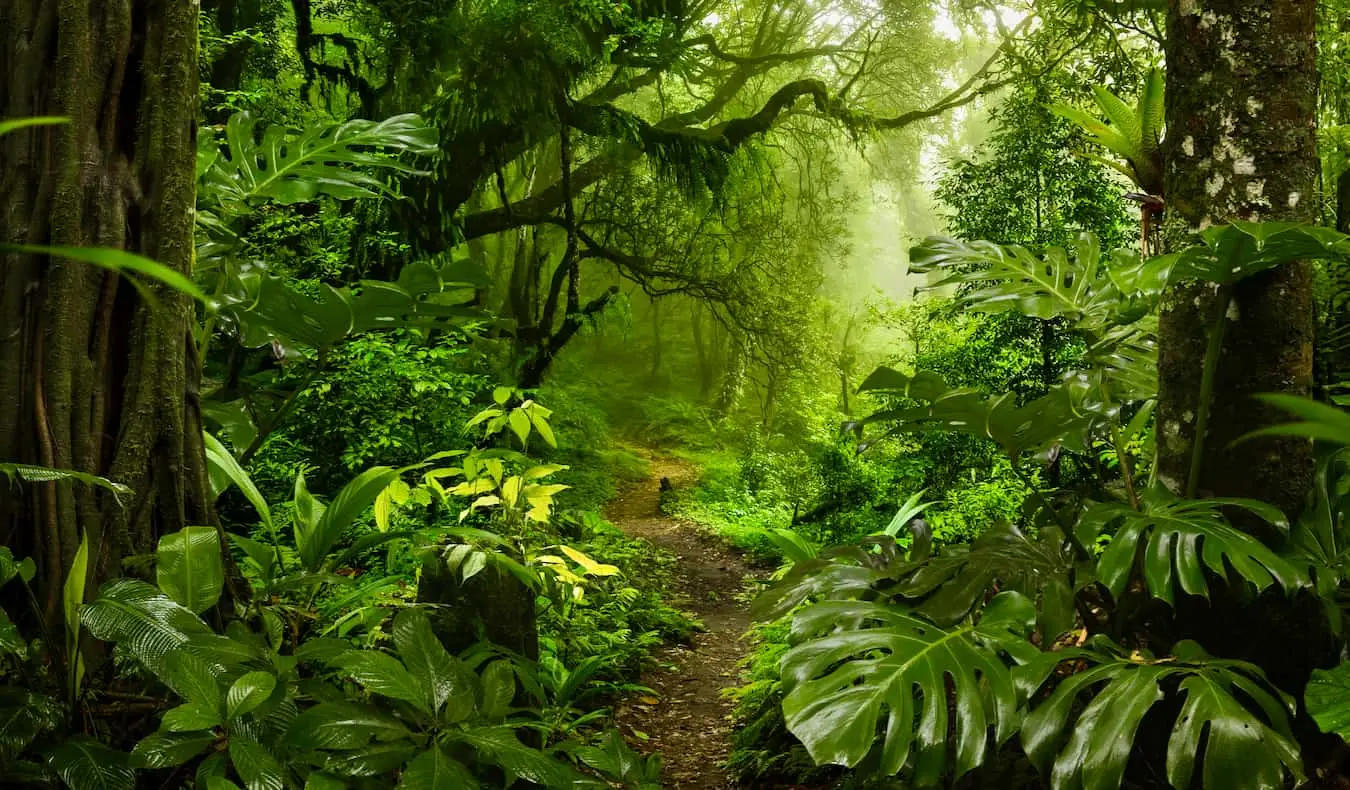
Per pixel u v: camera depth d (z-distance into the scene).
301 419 7.51
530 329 13.28
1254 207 2.80
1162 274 2.43
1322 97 6.45
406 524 6.30
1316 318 4.11
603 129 13.19
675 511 17.38
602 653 5.97
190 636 1.97
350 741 1.97
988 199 8.73
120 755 1.84
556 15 10.77
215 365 6.55
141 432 2.46
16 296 2.34
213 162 3.38
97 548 2.35
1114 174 9.08
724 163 15.05
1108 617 3.04
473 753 2.44
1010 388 8.34
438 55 11.23
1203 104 2.89
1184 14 2.94
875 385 3.02
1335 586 2.48
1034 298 3.51
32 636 2.25
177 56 2.60
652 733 5.28
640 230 17.45
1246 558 2.35
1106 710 2.23
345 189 3.58
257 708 1.99
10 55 2.44
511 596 3.54
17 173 2.40
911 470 9.82
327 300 2.81
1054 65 8.54
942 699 2.31
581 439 20.84
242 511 6.87
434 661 2.29
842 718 2.23
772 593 3.08
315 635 3.02
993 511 7.46
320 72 11.84
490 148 12.40
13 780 1.76
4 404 2.29
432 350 8.17
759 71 18.17
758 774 4.05
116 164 2.51
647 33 11.97
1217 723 2.12
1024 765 2.76
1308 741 2.64
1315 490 2.83
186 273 2.61
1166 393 3.02
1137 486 3.81
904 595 2.81
